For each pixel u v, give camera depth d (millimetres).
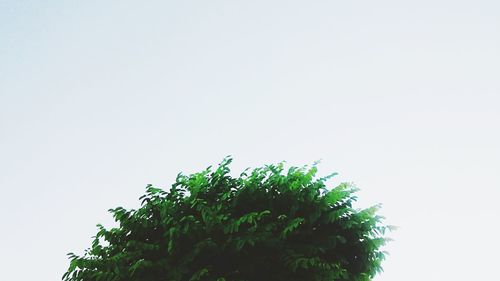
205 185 8805
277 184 8695
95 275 7578
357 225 8523
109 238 8438
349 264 8578
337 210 8266
